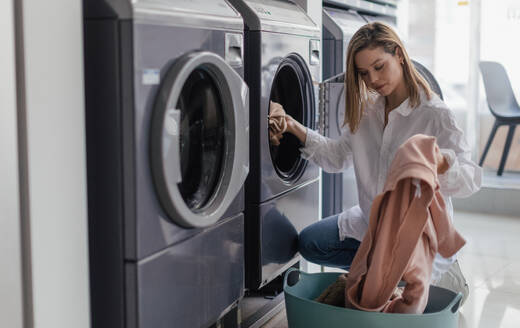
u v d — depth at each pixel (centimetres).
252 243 250
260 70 240
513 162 535
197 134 201
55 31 156
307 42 282
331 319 198
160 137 171
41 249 155
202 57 186
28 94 150
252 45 240
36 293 155
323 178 354
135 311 172
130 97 164
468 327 267
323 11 349
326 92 337
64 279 162
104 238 173
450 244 204
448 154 205
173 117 176
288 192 276
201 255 201
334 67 347
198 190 204
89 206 174
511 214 486
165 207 179
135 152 166
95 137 170
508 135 522
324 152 264
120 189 169
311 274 240
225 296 219
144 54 167
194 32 189
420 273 195
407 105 229
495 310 288
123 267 172
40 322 156
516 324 271
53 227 158
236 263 226
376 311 193
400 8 476
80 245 167
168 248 184
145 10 166
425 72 318
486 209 495
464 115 528
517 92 529
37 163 153
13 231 151
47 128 155
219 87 207
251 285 254
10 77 147
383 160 239
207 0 206
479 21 520
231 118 211
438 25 519
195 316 199
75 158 163
